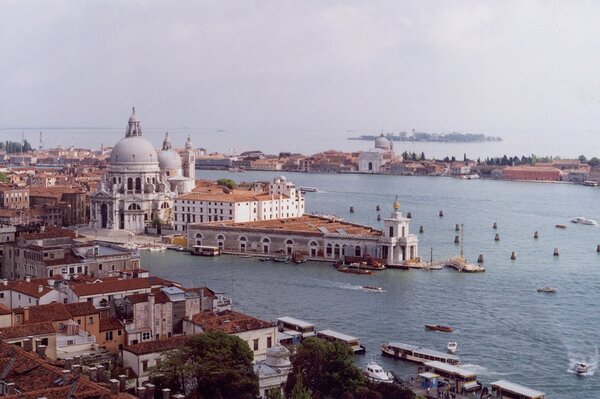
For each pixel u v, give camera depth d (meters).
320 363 177.38
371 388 180.75
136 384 173.38
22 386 133.12
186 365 164.75
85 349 186.38
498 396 197.12
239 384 165.25
